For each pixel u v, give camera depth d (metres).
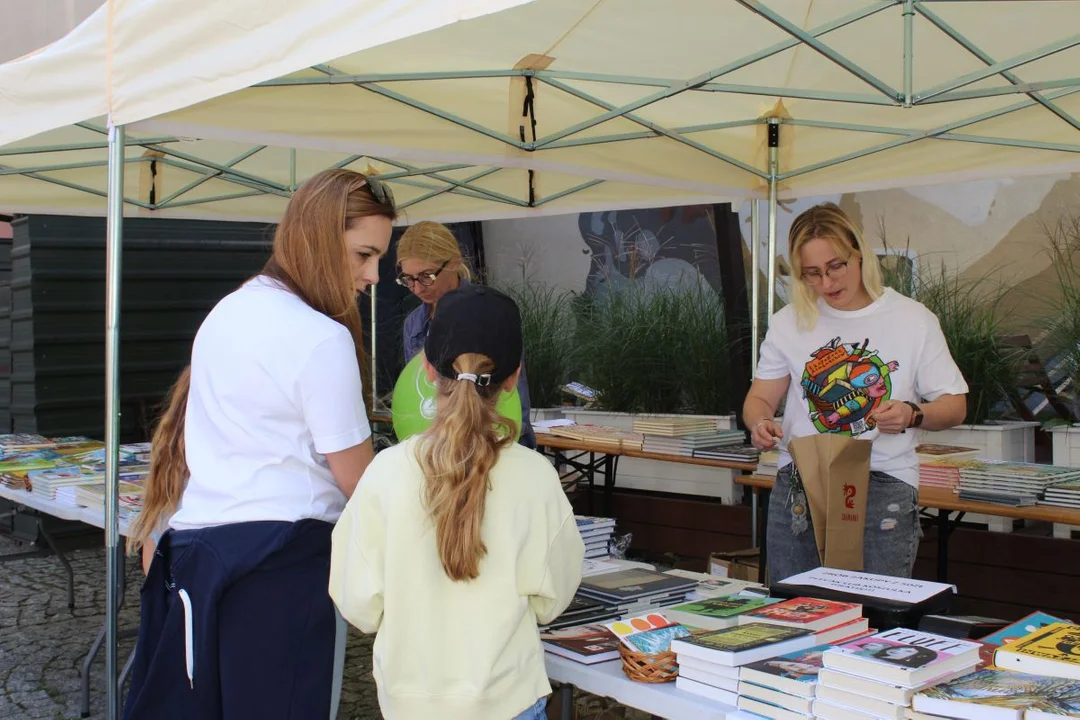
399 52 2.85
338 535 1.88
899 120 3.38
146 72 2.56
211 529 2.02
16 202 5.02
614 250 7.22
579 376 6.68
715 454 4.81
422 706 1.73
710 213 6.60
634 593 2.37
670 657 1.85
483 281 7.78
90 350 6.64
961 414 2.73
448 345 1.80
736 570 4.48
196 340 2.14
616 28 2.73
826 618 1.95
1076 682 1.55
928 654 1.62
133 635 3.81
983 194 5.50
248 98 2.96
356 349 2.15
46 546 6.61
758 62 2.99
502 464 1.79
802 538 2.88
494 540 1.75
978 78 2.50
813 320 2.88
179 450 2.21
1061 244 5.19
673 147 3.85
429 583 1.75
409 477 1.79
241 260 7.16
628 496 6.33
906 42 2.46
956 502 3.68
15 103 3.05
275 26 2.19
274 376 2.00
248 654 1.99
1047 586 4.48
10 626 4.98
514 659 1.76
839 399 2.82
